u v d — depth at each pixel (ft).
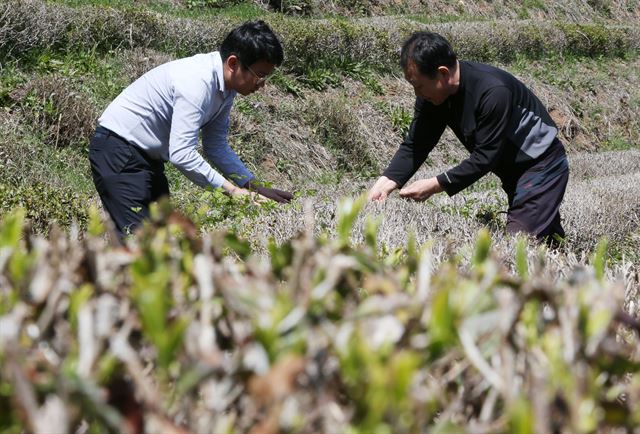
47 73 34.60
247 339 3.93
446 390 4.43
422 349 3.96
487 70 15.23
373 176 41.04
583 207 23.13
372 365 3.45
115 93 35.29
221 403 3.73
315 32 45.57
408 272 5.29
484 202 22.72
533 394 3.63
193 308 4.29
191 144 14.71
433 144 16.17
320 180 38.60
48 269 4.25
